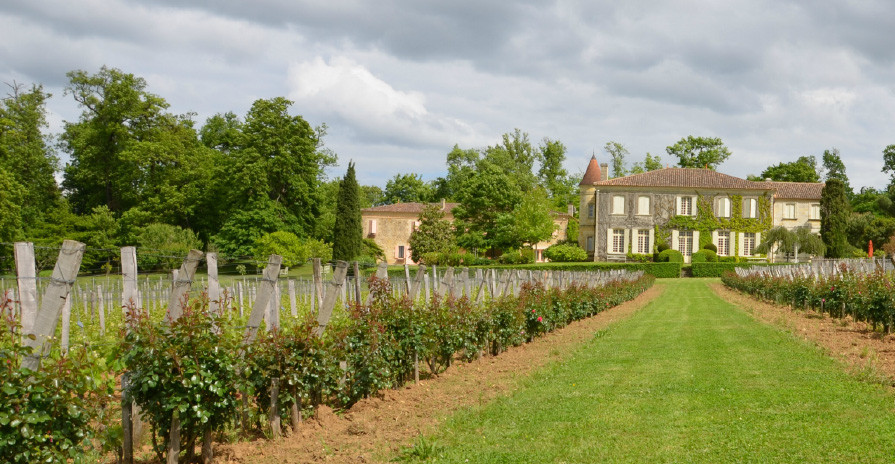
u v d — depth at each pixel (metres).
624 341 14.38
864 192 90.94
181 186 57.34
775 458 5.75
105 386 6.21
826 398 7.84
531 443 6.52
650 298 30.12
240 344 6.70
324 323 8.10
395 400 8.64
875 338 12.91
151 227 49.62
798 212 62.91
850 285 16.16
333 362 7.62
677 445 6.28
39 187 54.09
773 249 58.91
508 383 9.73
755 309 22.03
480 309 12.30
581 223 63.59
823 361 10.38
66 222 49.56
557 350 13.32
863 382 8.59
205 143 69.81
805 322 16.78
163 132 56.44
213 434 6.75
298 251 47.69
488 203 62.38
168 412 5.58
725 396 8.27
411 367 9.84
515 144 86.75
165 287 22.69
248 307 17.95
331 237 61.12
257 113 55.19
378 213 70.88
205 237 58.34
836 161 97.06
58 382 4.60
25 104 54.03
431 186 89.81
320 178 69.44
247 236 52.47
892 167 76.19
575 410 7.82
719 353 11.98
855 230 64.94
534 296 15.46
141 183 55.78
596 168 63.84
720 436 6.50
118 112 54.81
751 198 59.84
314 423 7.44
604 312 22.61
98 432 5.39
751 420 7.04
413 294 11.23
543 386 9.43
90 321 16.94
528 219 59.28
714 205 59.84
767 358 11.08
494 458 6.07
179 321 5.53
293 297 16.27
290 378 6.80
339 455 6.21
